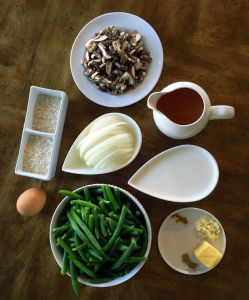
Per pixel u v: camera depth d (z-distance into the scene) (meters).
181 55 0.47
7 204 0.49
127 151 0.45
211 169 0.46
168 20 0.47
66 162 0.44
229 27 0.47
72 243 0.40
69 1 0.47
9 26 0.48
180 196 0.46
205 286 0.48
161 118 0.40
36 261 0.49
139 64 0.44
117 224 0.39
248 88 0.47
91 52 0.45
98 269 0.40
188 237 0.48
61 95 0.47
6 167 0.49
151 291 0.48
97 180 0.49
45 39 0.48
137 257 0.38
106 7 0.47
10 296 0.49
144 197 0.48
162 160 0.46
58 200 0.49
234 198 0.48
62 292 0.49
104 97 0.46
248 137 0.48
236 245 0.48
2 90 0.49
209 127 0.48
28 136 0.47
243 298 0.48
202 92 0.39
